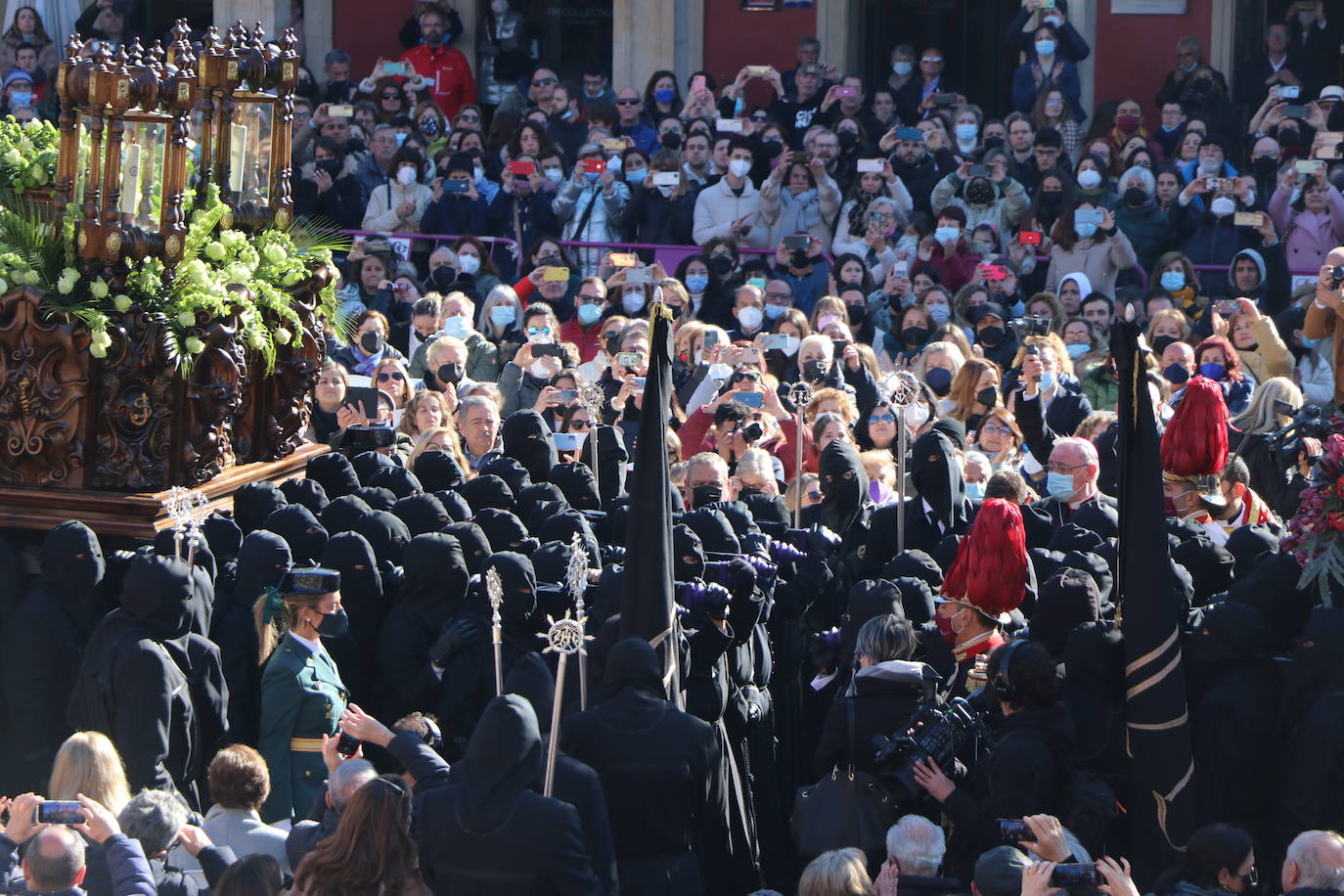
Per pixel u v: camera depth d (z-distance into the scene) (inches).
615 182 2662.4
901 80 2925.7
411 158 2659.9
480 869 915.4
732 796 1198.3
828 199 2600.9
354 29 3211.1
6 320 1332.4
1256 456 1695.4
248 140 1492.4
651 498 1135.0
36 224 1352.1
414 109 2881.4
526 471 1515.7
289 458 1529.3
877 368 2015.3
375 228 2669.8
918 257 2534.5
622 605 1139.3
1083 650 1135.6
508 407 2026.3
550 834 916.0
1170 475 1400.1
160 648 1138.0
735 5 3166.8
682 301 2241.6
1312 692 1120.2
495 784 925.8
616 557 1353.3
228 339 1384.1
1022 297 2524.6
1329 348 2284.7
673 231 2630.4
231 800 1033.5
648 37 3134.8
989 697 1151.0
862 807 1135.6
